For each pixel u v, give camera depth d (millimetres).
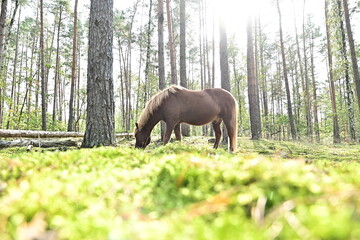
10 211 769
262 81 26156
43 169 1500
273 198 855
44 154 2096
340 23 15898
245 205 873
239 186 961
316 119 27406
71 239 622
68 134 10062
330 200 748
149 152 3229
